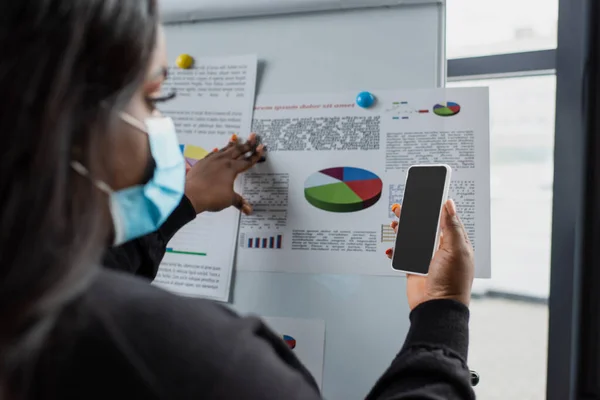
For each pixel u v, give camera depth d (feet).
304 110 2.55
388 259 2.34
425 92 2.39
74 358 0.83
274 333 1.12
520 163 3.33
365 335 2.34
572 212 2.71
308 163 2.50
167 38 2.83
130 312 0.89
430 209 2.00
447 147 2.33
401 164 2.38
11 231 0.73
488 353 3.69
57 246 0.77
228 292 2.51
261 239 2.51
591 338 2.63
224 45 2.73
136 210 1.30
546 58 2.91
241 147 2.50
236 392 0.86
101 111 0.84
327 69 2.55
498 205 3.45
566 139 2.73
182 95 2.73
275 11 2.62
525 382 3.59
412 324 1.46
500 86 3.18
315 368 2.37
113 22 0.81
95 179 0.85
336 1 2.51
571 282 2.72
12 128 0.73
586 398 2.64
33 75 0.73
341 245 2.40
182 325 0.90
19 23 0.73
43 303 0.76
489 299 3.67
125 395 0.84
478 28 3.13
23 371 0.82
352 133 2.47
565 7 2.74
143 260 2.01
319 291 2.42
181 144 2.68
